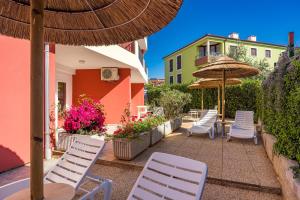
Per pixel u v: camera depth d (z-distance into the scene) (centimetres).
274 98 504
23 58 490
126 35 245
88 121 596
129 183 410
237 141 722
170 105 1021
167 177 214
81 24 244
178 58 3195
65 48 665
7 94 457
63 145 571
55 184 198
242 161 503
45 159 537
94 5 219
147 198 216
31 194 149
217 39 2603
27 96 499
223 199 349
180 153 574
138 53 1221
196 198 181
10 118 463
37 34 150
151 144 650
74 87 1067
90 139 322
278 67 455
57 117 612
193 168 201
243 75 898
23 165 488
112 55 812
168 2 182
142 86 1731
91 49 683
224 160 511
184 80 3023
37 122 147
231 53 2497
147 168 232
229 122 1193
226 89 1505
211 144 678
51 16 239
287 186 318
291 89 358
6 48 455
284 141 373
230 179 397
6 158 455
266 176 411
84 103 638
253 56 2789
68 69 1009
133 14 214
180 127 1039
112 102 1030
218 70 861
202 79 1144
